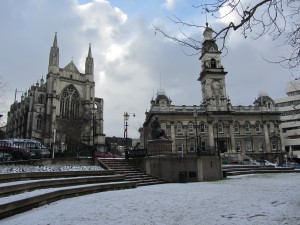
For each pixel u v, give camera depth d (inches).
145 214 388.2
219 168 1115.9
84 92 3494.1
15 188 478.3
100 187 693.9
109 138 4202.8
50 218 371.2
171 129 2701.8
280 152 2839.6
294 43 317.7
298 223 308.2
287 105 3506.4
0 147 1058.1
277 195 553.0
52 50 3353.8
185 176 1026.7
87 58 3607.3
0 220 360.5
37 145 1294.3
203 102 2984.7
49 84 3221.0
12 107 3892.7
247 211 387.2
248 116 2893.7
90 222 346.0
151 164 1018.1
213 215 367.9
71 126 2662.4
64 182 645.9
